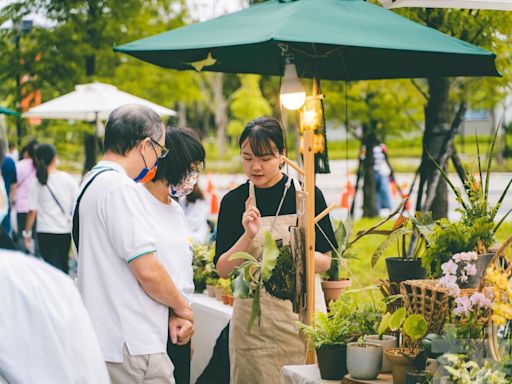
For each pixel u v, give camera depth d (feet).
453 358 7.38
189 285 9.73
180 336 9.25
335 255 12.76
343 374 8.89
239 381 11.02
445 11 19.07
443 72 15.03
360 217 47.65
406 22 11.57
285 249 10.42
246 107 62.80
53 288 5.42
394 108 32.32
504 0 10.98
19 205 27.07
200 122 122.93
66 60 35.22
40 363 5.24
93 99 29.14
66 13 34.99
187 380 9.82
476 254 8.23
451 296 8.21
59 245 25.20
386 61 15.65
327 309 12.51
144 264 8.71
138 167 9.23
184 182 9.77
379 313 9.53
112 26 35.24
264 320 10.80
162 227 9.66
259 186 10.81
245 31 11.10
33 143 27.66
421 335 8.22
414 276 9.91
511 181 9.39
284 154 10.83
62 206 25.03
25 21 35.86
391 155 96.84
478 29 19.40
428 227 9.95
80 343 5.41
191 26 12.23
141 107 9.28
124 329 8.77
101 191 8.82
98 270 8.84
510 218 34.78
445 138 21.39
